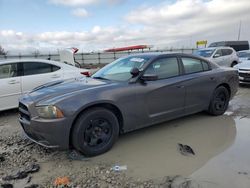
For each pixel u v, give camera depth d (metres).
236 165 3.60
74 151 4.13
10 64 6.78
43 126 3.68
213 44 23.36
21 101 4.13
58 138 3.69
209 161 3.74
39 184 3.23
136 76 4.48
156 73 4.73
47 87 4.43
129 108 4.29
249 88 9.91
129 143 4.46
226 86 5.98
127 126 4.36
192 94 5.21
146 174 3.41
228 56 15.18
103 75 4.98
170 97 4.83
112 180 3.29
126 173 3.46
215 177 3.29
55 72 7.42
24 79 6.88
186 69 5.23
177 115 5.07
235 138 4.62
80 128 3.78
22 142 4.66
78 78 5.07
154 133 4.91
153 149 4.21
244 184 3.11
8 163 3.81
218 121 5.59
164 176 3.35
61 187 3.15
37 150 4.25
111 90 4.12
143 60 4.81
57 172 3.53
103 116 4.00
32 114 3.83
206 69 5.65
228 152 4.04
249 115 6.05
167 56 4.99
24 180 3.33
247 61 10.80
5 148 4.40
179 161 3.77
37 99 3.89
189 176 3.33
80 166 3.69
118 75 4.74
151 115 4.62
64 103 3.71
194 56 5.47
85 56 43.53
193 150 4.14
